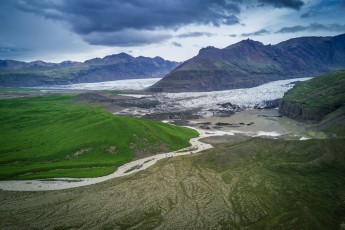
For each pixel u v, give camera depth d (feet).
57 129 575.38
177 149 527.81
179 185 345.31
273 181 341.62
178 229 254.47
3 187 363.97
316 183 333.83
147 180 368.07
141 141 520.01
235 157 417.90
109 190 343.26
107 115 627.87
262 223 260.42
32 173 408.67
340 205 288.30
